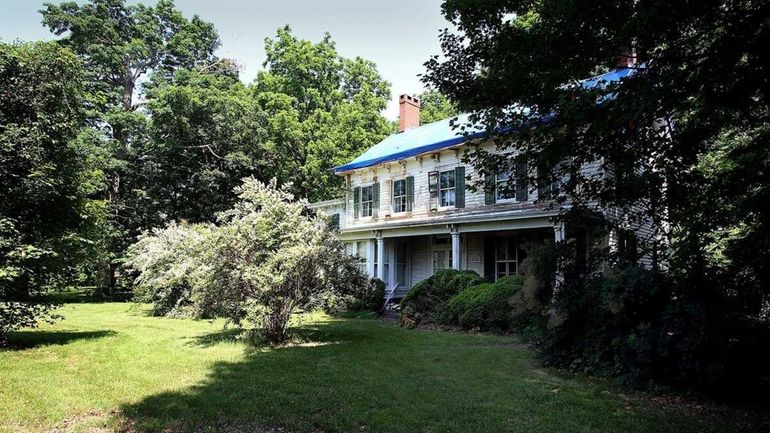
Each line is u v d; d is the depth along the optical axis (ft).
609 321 23.16
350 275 34.37
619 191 19.71
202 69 102.63
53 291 32.53
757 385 19.10
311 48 107.55
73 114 32.81
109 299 80.69
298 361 25.88
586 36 16.58
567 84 18.71
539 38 17.69
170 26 104.94
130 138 97.14
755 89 14.55
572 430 15.24
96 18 89.40
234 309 32.12
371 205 73.36
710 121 17.54
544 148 18.40
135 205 87.76
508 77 18.72
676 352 20.02
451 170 60.90
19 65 29.66
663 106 15.53
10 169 28.63
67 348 29.48
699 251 20.16
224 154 94.02
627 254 23.56
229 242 30.71
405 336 36.65
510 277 42.37
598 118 16.24
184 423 15.66
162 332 38.19
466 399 18.60
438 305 45.96
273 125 96.84
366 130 107.24
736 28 13.58
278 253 30.68
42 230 30.22
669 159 18.71
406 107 83.10
